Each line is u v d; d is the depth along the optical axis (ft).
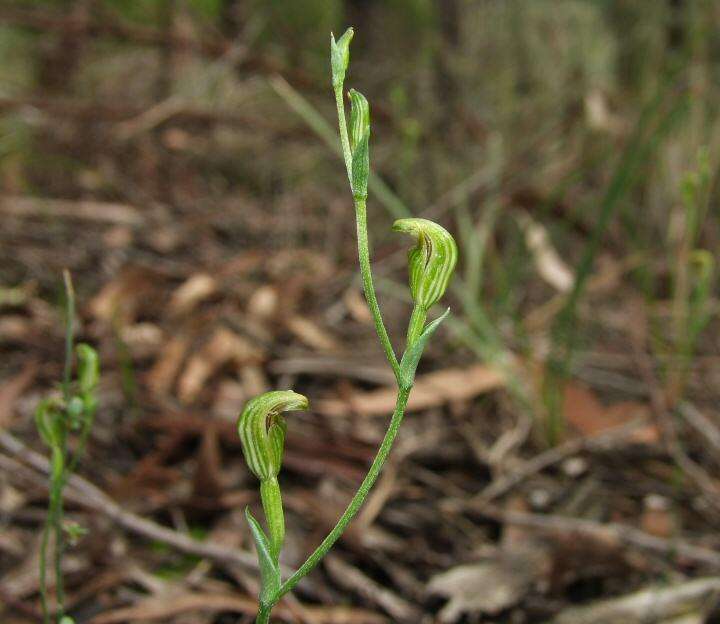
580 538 0.66
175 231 1.20
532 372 0.91
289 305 1.00
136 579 0.65
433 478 0.79
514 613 0.65
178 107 1.32
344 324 1.04
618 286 1.16
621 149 1.24
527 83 1.49
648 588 0.66
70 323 0.48
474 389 0.89
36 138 1.32
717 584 0.65
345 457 0.79
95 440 0.79
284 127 1.36
